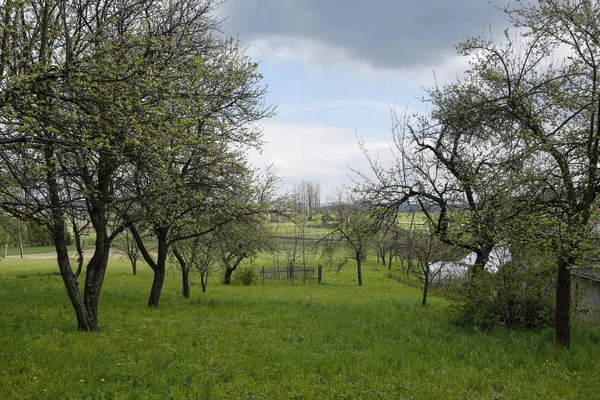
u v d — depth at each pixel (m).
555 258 10.29
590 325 14.11
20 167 8.59
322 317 15.30
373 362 9.12
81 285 23.16
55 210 9.36
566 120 9.89
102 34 10.47
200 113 12.00
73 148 7.92
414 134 14.62
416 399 7.34
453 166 13.98
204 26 14.57
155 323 13.26
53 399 6.73
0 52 7.49
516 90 11.41
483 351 10.18
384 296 26.83
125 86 8.57
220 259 26.33
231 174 15.34
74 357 8.74
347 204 32.28
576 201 10.04
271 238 32.69
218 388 7.55
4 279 27.45
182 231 17.39
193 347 10.27
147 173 9.84
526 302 12.69
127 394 7.09
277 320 14.46
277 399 7.23
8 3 7.45
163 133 9.08
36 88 7.47
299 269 43.31
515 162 10.26
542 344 10.61
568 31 10.04
